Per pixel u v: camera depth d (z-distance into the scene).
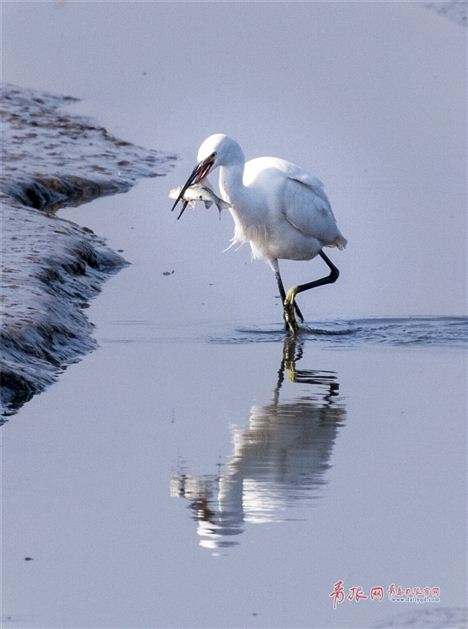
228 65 28.64
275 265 14.52
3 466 9.62
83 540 8.35
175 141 24.14
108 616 7.45
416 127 24.14
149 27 31.78
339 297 15.69
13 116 24.39
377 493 9.11
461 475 9.48
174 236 18.34
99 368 12.51
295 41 30.47
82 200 20.39
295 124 24.19
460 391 11.77
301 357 13.12
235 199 13.69
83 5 33.62
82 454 9.92
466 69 28.31
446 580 7.83
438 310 15.09
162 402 11.36
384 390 11.80
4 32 31.42
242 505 8.91
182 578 7.86
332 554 8.13
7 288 13.82
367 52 29.52
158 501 8.98
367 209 19.19
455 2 33.00
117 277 16.41
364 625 7.34
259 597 7.66
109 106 26.23
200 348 13.41
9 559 8.10
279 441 10.26
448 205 19.42
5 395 11.30
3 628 7.30
